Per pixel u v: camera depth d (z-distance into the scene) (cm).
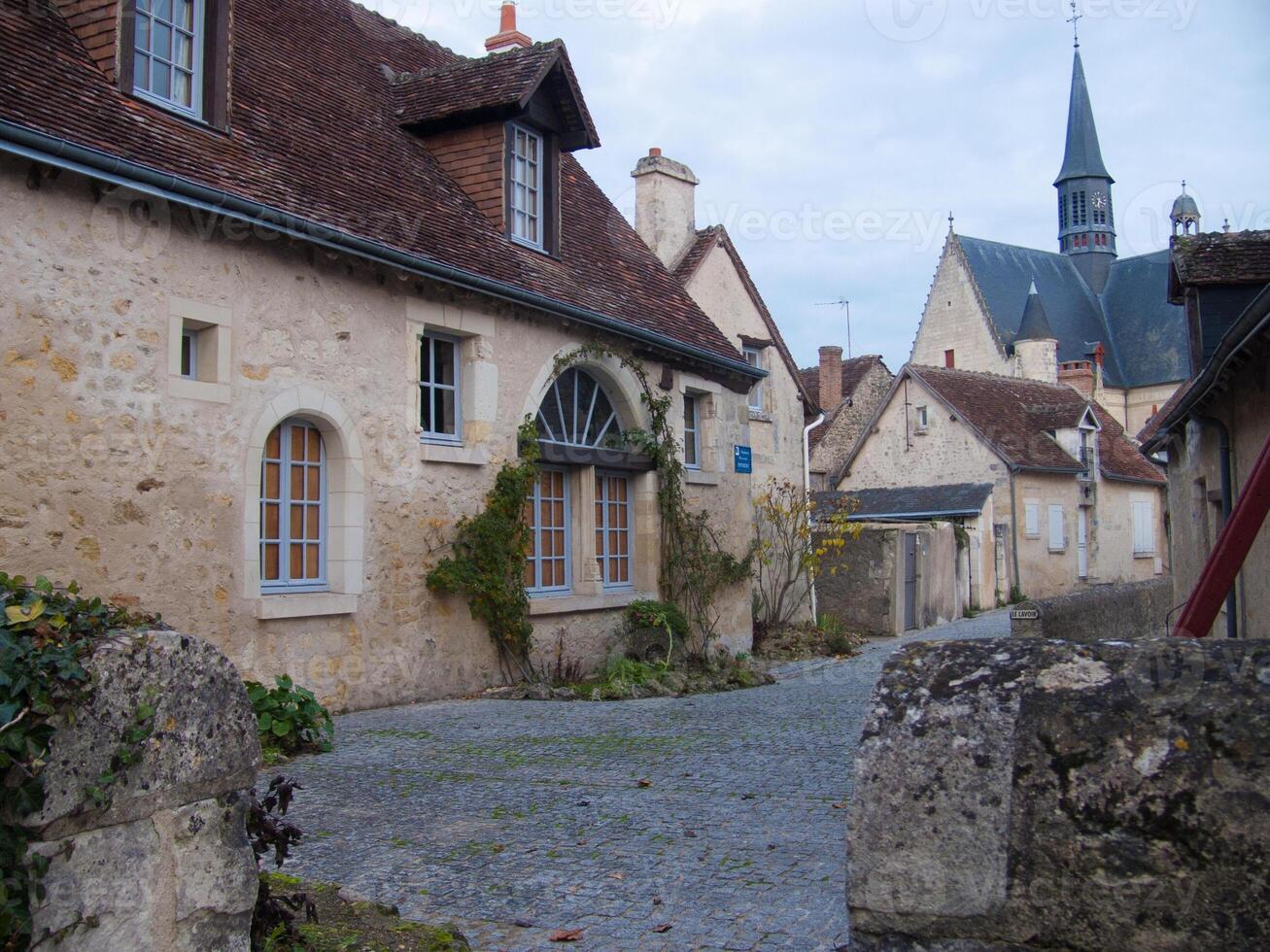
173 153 812
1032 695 222
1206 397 1042
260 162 915
